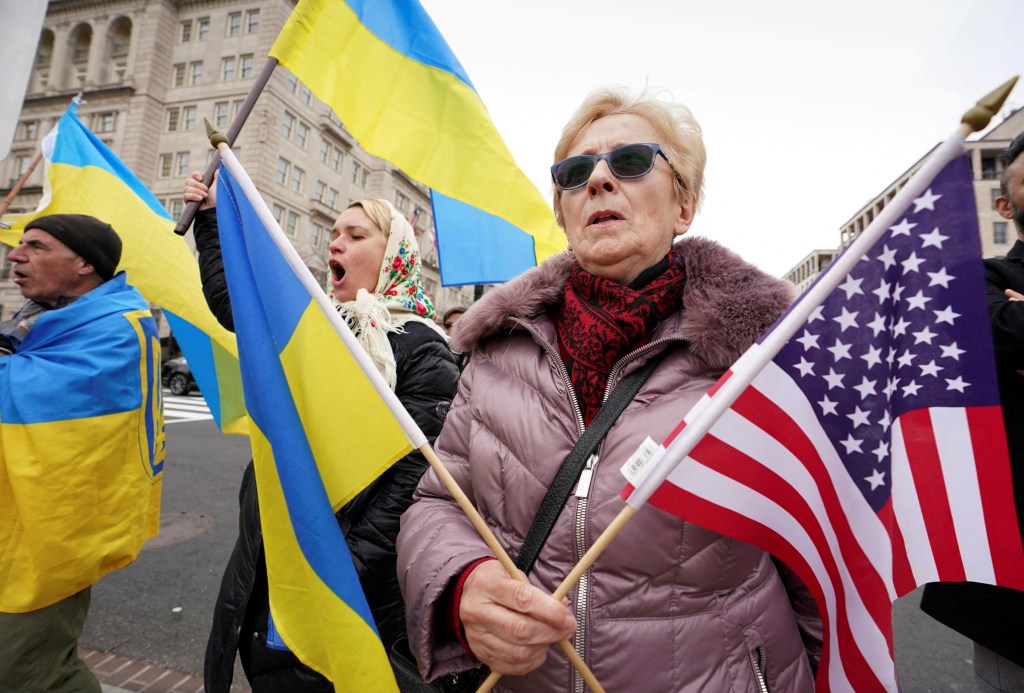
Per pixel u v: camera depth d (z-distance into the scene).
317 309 1.27
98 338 1.82
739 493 0.97
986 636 1.46
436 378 1.66
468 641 0.93
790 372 1.01
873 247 1.00
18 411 1.67
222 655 1.47
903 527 0.95
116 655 2.62
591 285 1.21
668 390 1.07
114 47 35.50
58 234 1.91
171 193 33.00
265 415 1.18
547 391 1.13
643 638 0.96
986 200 34.28
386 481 1.53
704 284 1.10
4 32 1.66
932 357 0.96
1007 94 0.90
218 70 33.12
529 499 1.07
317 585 1.12
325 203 34.84
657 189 1.22
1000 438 0.91
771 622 1.02
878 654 0.93
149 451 2.02
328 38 1.80
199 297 2.59
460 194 2.07
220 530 4.34
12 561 1.68
